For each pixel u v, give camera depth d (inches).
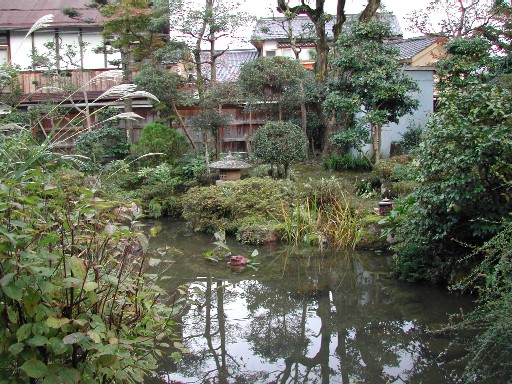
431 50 601.3
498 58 468.1
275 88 522.3
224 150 584.1
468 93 206.2
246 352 165.9
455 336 168.1
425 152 205.6
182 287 118.1
